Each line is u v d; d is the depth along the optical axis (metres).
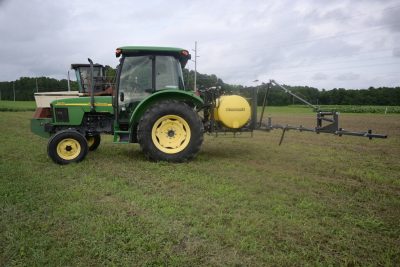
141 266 2.57
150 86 6.64
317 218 3.51
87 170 5.53
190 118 6.18
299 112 34.72
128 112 6.66
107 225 3.23
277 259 2.66
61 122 6.76
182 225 3.27
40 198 4.04
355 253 2.80
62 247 2.85
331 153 7.77
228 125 6.63
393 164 6.53
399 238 3.08
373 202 4.09
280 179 5.05
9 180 4.84
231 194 4.21
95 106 6.69
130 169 5.62
